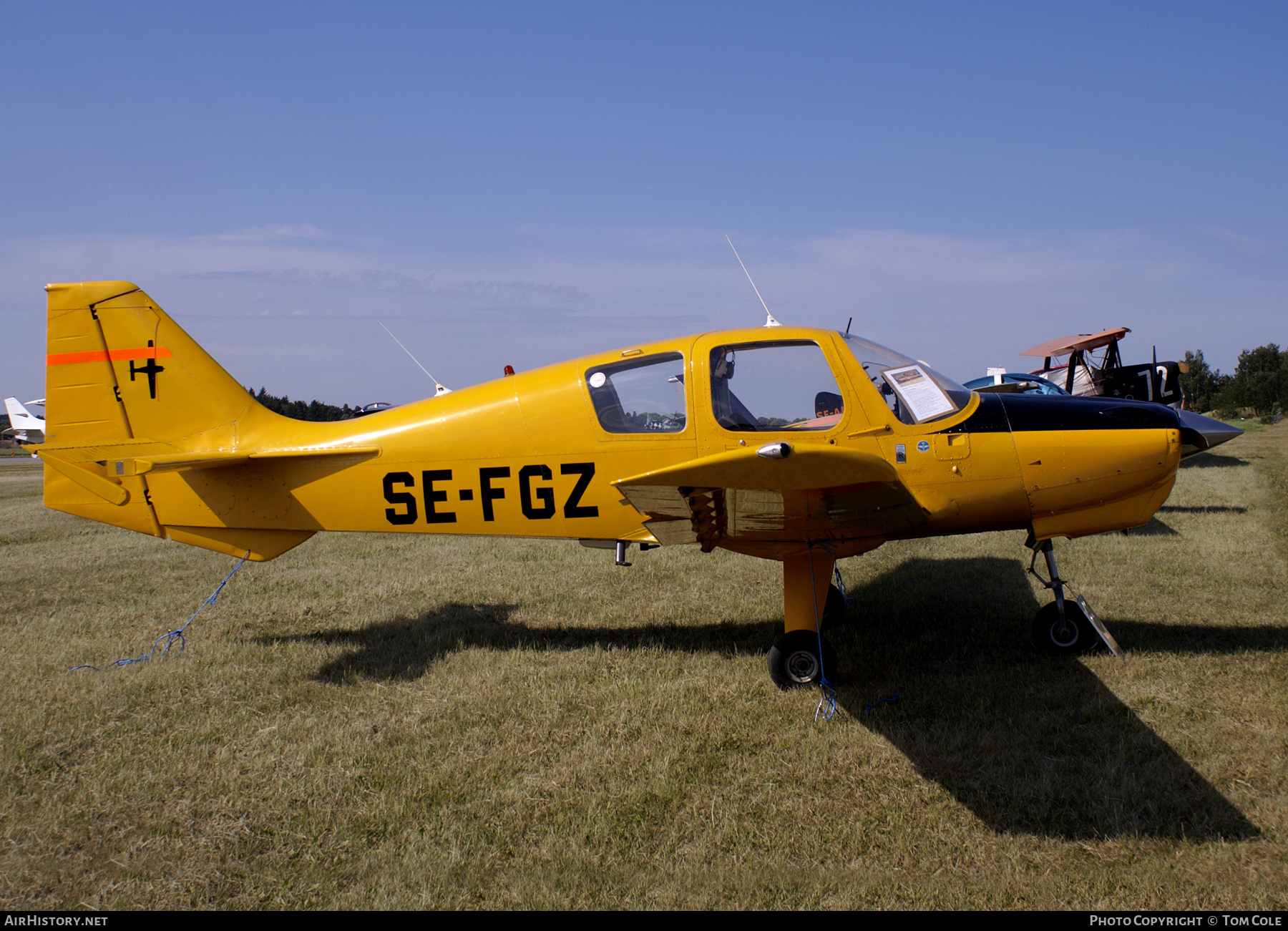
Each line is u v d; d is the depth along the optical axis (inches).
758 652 199.9
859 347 195.2
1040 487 183.8
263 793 134.3
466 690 177.9
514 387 200.1
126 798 134.0
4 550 372.5
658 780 134.0
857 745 145.2
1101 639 185.9
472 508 199.9
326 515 205.9
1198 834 114.3
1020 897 103.0
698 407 189.2
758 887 106.7
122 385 210.8
